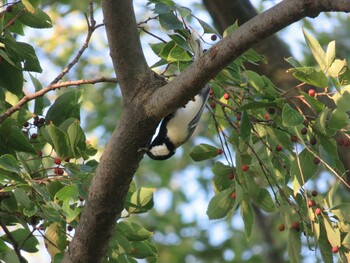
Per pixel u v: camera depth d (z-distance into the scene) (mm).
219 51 7461
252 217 9664
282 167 9422
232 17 13039
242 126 8531
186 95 7738
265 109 9266
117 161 8031
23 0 8328
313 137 8445
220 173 9719
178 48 8883
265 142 9461
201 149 9867
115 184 8094
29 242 9148
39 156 9008
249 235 9703
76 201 8250
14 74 9297
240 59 9031
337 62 7883
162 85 8062
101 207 8195
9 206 8695
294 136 8773
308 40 7984
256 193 9492
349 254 8547
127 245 8914
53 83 8938
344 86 7969
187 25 8914
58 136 8570
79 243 8406
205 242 21328
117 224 8938
